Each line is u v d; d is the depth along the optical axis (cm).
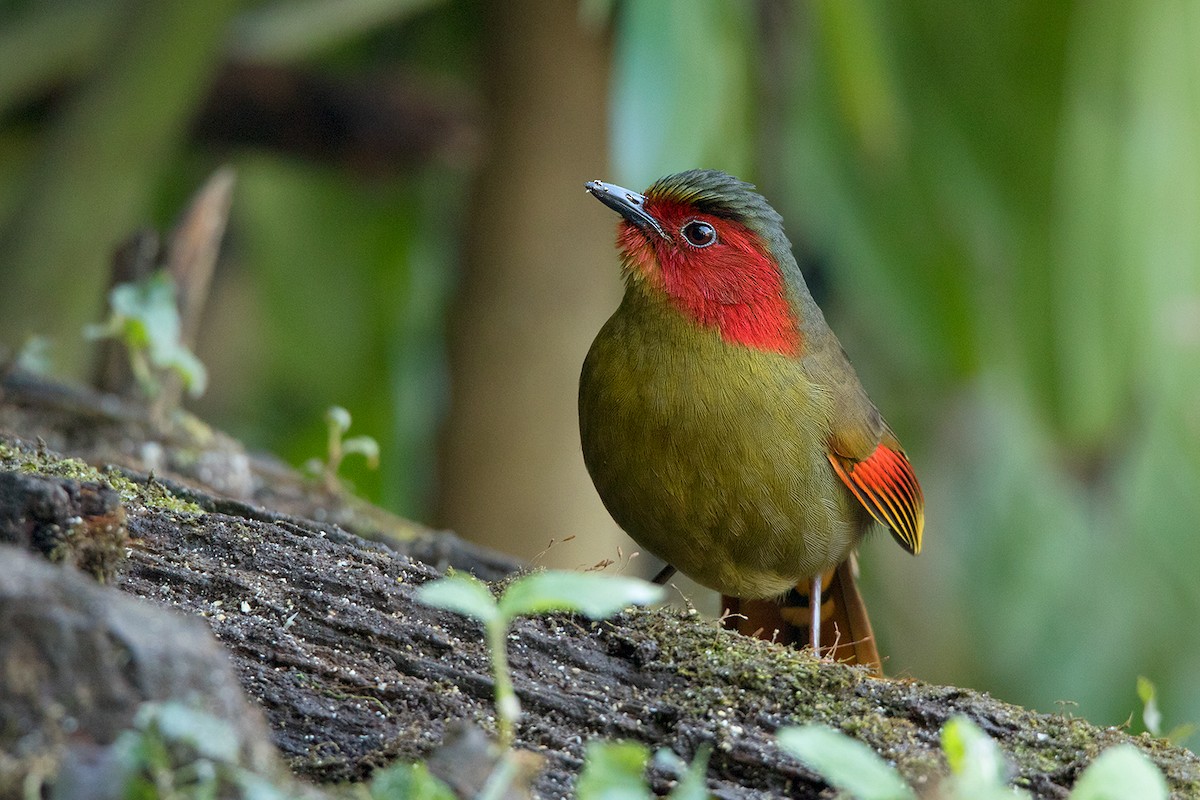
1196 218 1428
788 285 794
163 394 924
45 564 355
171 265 991
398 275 1770
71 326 1220
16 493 414
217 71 1374
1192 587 1658
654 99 1148
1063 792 471
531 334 1412
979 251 1472
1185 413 1525
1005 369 1558
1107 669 1664
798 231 1579
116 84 1209
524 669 494
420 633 503
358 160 1451
